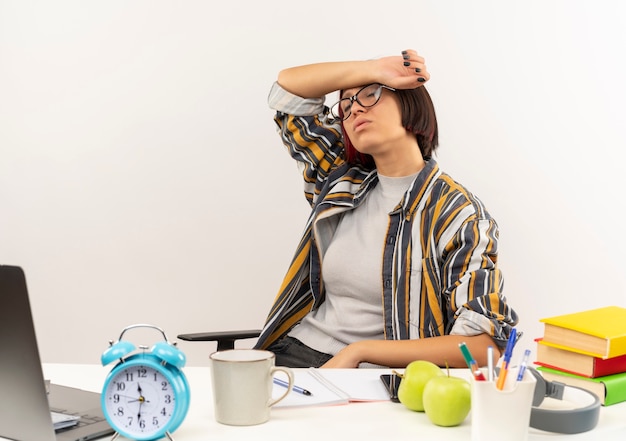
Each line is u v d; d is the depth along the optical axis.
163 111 2.63
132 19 2.62
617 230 2.52
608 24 2.48
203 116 2.62
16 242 2.74
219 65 2.60
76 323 2.73
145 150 2.65
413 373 1.20
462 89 2.53
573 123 2.51
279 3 2.56
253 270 2.64
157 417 1.06
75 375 1.43
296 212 2.61
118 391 1.07
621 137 2.50
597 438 1.09
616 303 2.54
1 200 2.73
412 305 1.92
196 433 1.10
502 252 2.55
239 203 2.63
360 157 2.12
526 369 1.10
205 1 2.59
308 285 2.12
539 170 2.53
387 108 1.95
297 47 2.56
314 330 2.05
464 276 1.79
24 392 1.02
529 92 2.51
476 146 2.54
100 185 2.68
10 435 1.07
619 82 2.49
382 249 1.97
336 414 1.19
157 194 2.66
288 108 2.15
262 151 2.61
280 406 1.22
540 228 2.54
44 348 2.75
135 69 2.64
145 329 2.70
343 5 2.54
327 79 2.05
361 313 1.99
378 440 1.07
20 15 2.67
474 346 1.70
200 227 2.65
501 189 2.54
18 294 0.97
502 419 1.00
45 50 2.67
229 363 1.12
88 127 2.67
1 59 2.69
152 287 2.69
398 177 2.01
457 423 1.13
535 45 2.50
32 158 2.71
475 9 2.50
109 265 2.70
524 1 2.49
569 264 2.54
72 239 2.71
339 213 2.09
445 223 1.87
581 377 1.25
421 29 2.52
